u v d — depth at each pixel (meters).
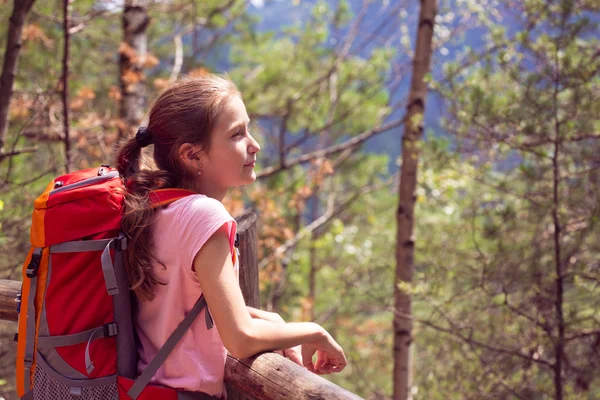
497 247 4.70
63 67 4.49
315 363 1.53
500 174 5.05
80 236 1.22
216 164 1.34
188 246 1.23
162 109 1.33
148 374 1.26
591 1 4.34
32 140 5.27
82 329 1.23
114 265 1.25
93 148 6.04
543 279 4.55
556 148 4.17
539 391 4.66
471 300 4.85
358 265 8.28
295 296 10.66
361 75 10.62
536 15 4.50
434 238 5.80
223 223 1.24
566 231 4.36
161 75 9.38
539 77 4.15
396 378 5.32
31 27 5.33
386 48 10.30
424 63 5.38
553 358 4.76
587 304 4.69
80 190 1.24
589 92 4.08
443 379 5.02
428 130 5.45
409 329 5.34
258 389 1.37
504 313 4.57
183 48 10.51
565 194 4.58
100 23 7.42
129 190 1.29
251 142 1.37
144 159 1.46
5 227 4.26
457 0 6.23
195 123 1.31
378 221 10.96
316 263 10.06
